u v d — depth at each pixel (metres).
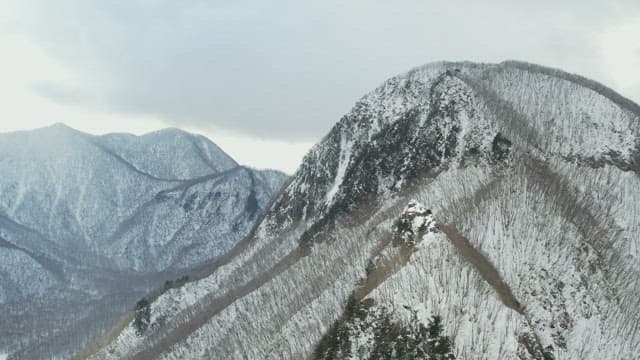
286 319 121.12
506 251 95.69
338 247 148.00
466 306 76.44
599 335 89.94
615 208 130.88
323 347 81.81
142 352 164.00
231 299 168.12
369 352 75.50
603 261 106.88
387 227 127.31
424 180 149.88
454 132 154.62
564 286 94.69
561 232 105.75
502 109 161.88
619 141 152.38
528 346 76.00
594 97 166.62
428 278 80.25
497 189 117.31
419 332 73.50
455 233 98.69
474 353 71.00
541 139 152.62
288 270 157.50
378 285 87.19
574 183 134.12
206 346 142.88
